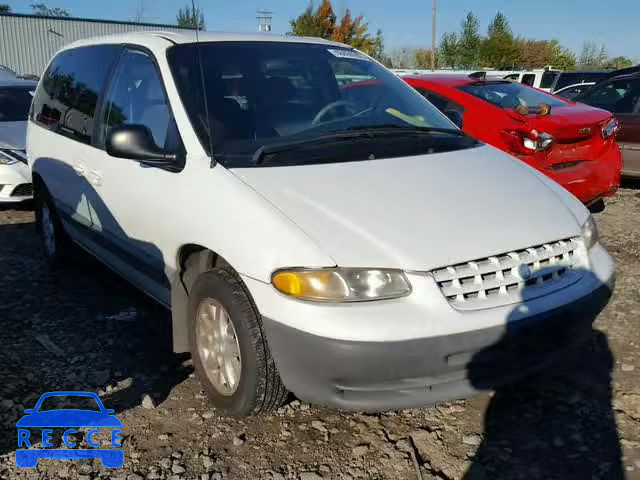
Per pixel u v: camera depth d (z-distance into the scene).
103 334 4.09
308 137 3.44
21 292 4.87
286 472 2.74
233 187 2.95
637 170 7.77
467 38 43.12
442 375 2.59
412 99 4.19
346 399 2.61
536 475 2.70
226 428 3.06
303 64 3.96
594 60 48.22
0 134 7.58
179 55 3.70
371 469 2.75
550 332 2.75
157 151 3.36
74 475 2.74
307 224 2.69
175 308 3.40
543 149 5.60
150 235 3.50
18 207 7.80
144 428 3.07
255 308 2.82
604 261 3.15
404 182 3.04
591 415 3.11
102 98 4.25
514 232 2.82
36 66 28.39
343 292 2.54
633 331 3.97
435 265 2.59
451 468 2.76
